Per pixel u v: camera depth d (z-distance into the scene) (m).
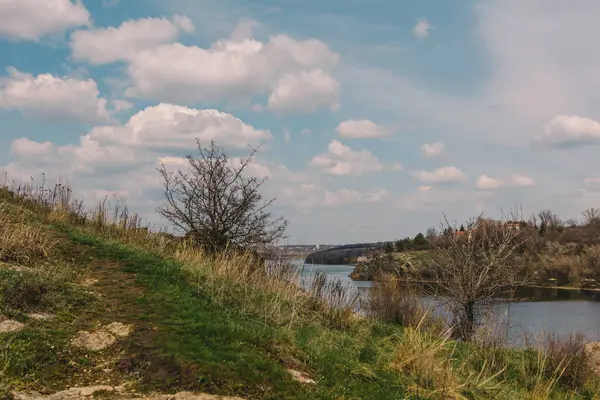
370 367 8.12
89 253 10.29
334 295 11.61
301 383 6.54
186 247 12.55
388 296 13.53
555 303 34.31
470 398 8.20
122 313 7.51
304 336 8.54
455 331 13.31
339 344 8.94
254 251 13.27
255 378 6.30
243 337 7.36
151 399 5.45
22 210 12.56
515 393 9.02
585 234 53.59
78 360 6.05
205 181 13.45
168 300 8.25
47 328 6.63
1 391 5.04
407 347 8.91
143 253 11.11
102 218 14.25
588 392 10.07
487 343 11.52
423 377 8.07
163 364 6.15
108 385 5.63
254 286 10.30
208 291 9.24
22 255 8.95
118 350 6.38
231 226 13.43
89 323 7.07
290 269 11.96
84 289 8.23
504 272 13.80
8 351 5.76
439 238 15.07
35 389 5.28
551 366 10.82
